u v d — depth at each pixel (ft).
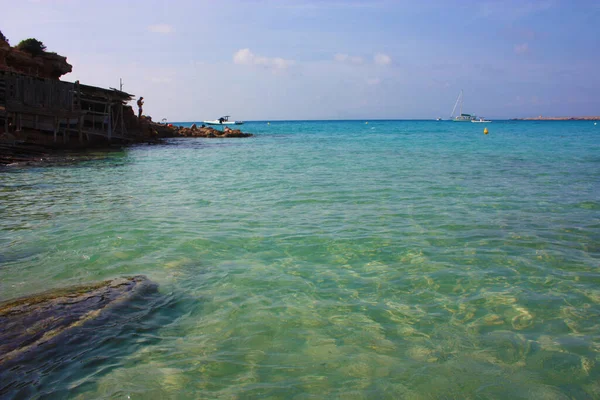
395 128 383.24
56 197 45.52
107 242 28.84
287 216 36.24
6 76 96.94
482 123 621.72
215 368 14.69
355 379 14.11
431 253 26.45
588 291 20.79
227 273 23.34
